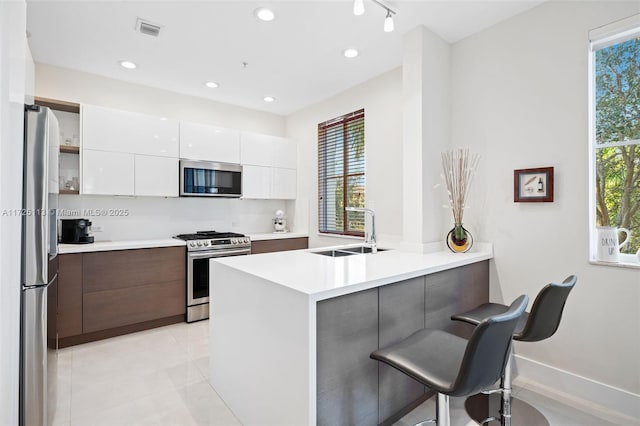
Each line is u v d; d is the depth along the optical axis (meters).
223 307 2.01
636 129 1.92
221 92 3.90
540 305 1.52
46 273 1.62
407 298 1.80
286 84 3.66
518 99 2.36
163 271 3.30
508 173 2.41
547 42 2.21
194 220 4.07
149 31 2.57
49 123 1.64
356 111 3.69
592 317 2.02
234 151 4.04
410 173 2.62
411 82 2.60
